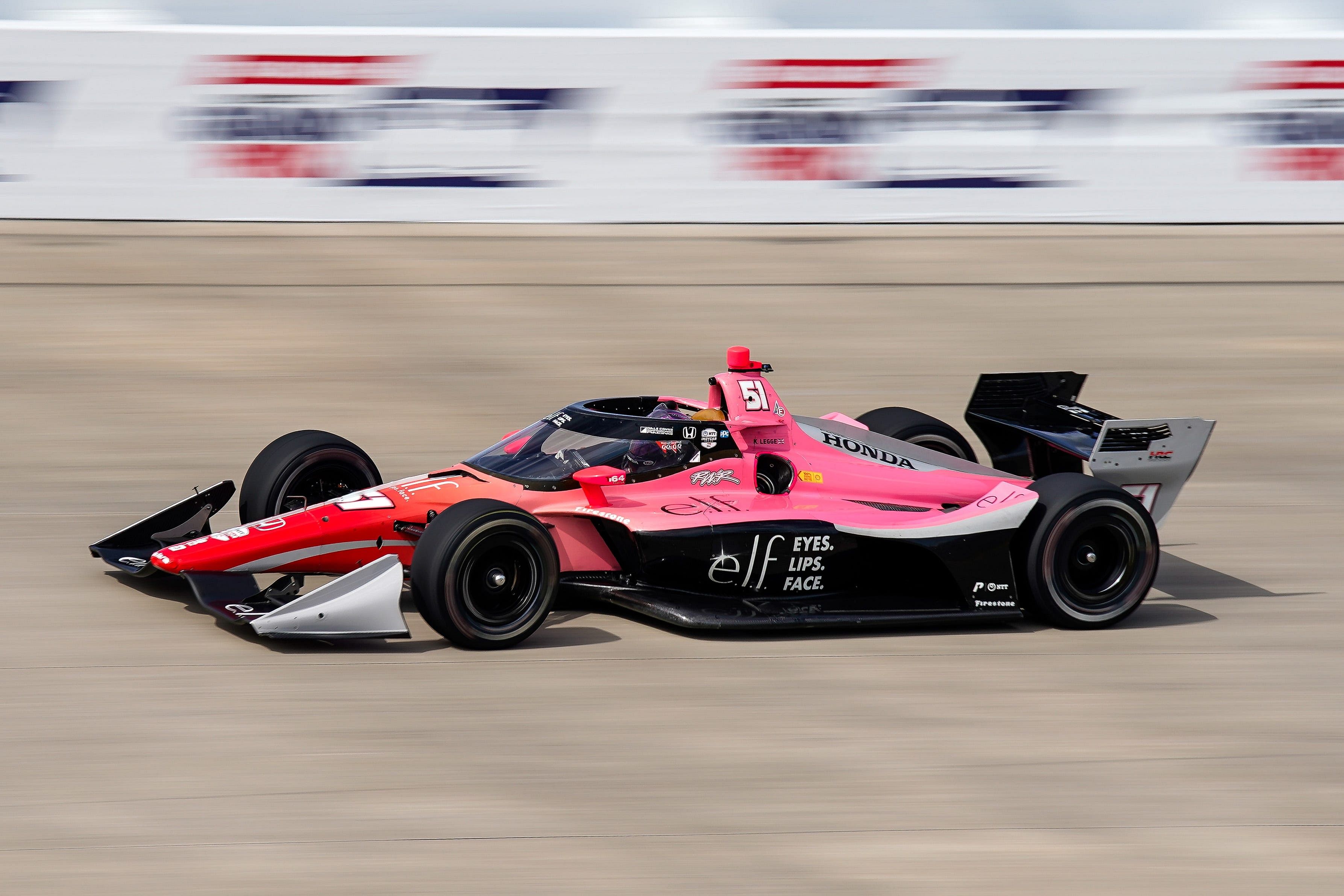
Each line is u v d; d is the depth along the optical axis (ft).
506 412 127.34
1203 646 71.92
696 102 179.11
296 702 59.47
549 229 180.65
